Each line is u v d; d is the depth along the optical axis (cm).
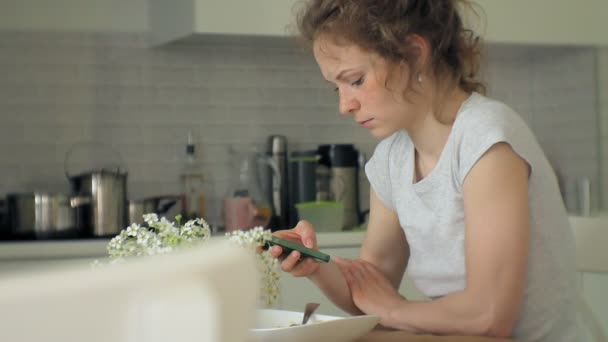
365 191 355
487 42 334
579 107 361
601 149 356
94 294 19
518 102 380
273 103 351
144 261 20
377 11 127
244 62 348
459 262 136
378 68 129
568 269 133
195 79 343
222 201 344
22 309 18
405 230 145
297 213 331
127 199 325
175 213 334
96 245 281
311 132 356
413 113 134
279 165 338
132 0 337
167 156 340
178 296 20
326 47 131
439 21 131
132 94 337
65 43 330
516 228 121
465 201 127
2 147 324
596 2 347
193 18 304
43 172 328
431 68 132
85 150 331
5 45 325
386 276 157
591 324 160
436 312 126
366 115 133
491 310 121
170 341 20
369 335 112
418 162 143
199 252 22
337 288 142
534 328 132
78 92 331
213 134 345
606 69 353
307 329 99
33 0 327
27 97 327
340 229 316
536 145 130
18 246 275
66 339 18
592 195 357
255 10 309
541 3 340
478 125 126
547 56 375
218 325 21
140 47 338
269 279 116
